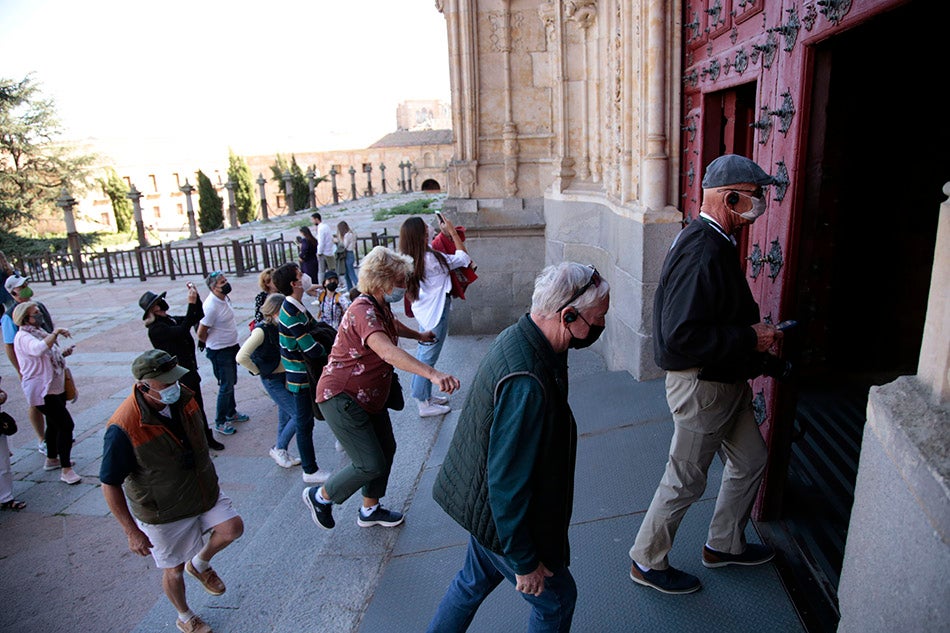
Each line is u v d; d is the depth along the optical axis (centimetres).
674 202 479
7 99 3150
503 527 180
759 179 218
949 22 319
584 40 681
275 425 649
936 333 127
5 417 508
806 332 263
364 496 376
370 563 344
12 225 3112
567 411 186
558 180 727
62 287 1691
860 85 419
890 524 126
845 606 149
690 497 250
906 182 441
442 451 478
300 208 4166
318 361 426
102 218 4681
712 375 229
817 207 251
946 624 102
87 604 399
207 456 326
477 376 192
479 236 796
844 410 423
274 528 407
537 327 185
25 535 481
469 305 816
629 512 336
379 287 335
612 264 593
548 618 205
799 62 242
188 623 320
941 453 111
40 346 528
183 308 1306
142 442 297
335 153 5306
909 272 461
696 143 431
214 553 332
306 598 319
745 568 272
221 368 621
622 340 554
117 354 996
